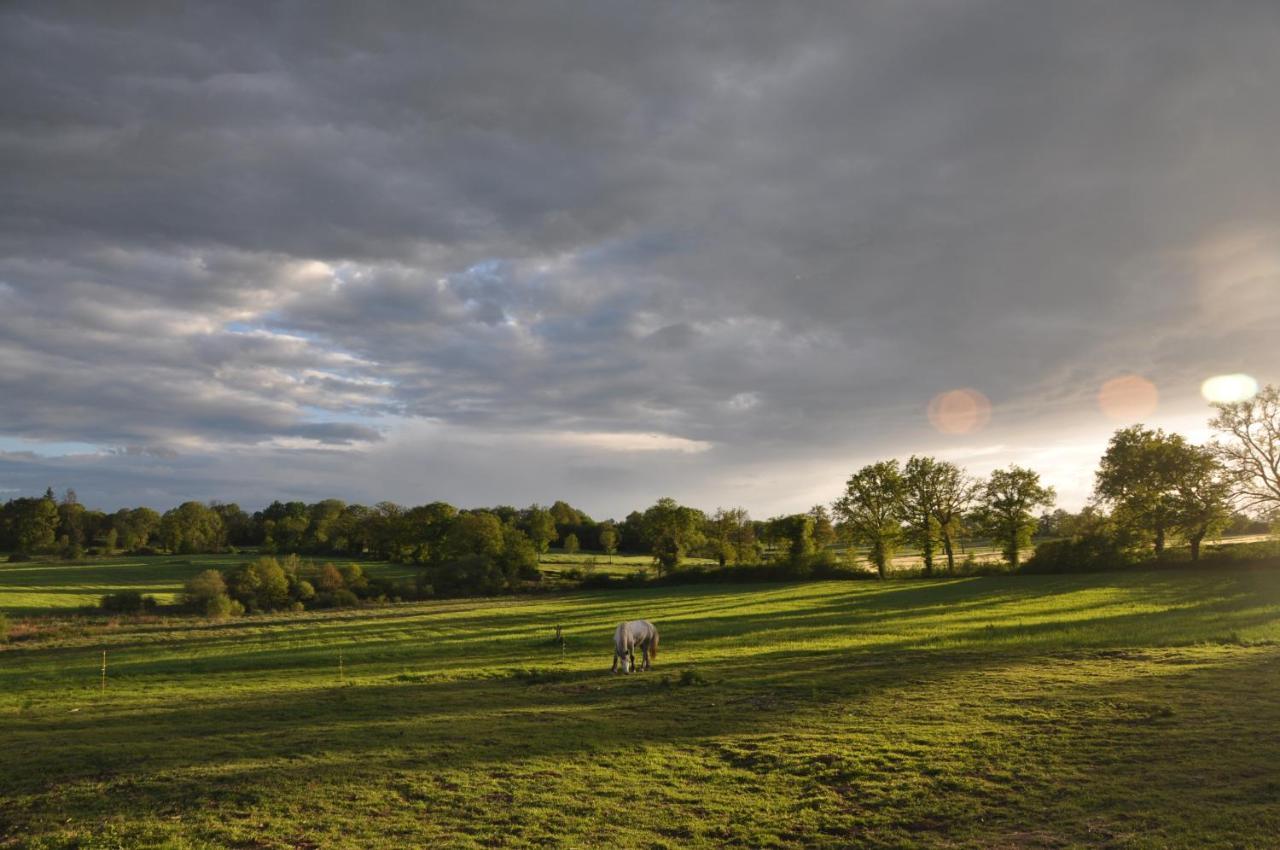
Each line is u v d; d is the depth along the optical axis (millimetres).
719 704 20812
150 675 34688
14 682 33469
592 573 108562
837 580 93562
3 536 131500
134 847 10664
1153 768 12633
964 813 11398
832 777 13578
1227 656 23672
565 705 21891
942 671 24156
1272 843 9344
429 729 18594
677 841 10875
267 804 12602
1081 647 28219
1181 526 71125
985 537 88812
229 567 106625
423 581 98562
